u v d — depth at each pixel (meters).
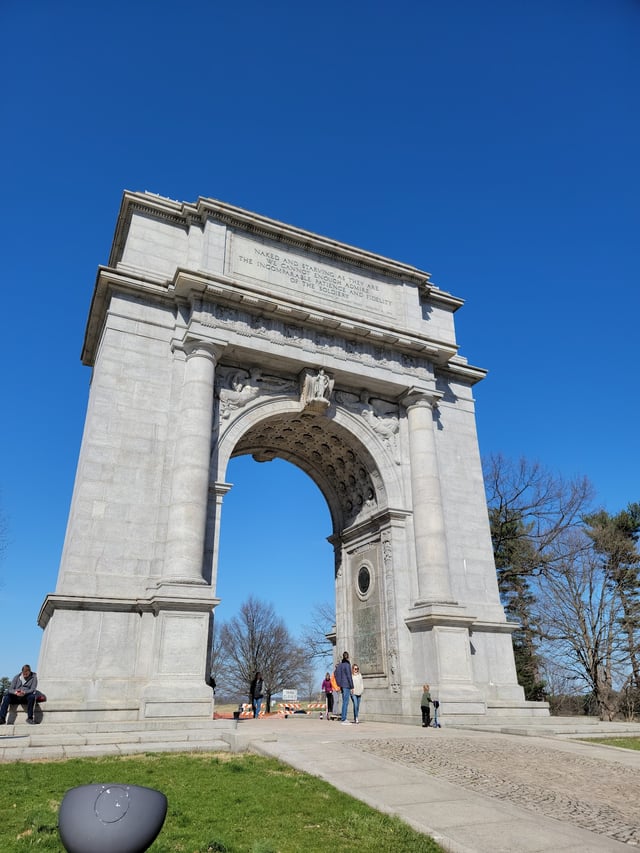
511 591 48.59
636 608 43.78
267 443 29.59
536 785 10.88
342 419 26.86
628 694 43.41
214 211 26.47
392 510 26.05
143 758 12.59
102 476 21.27
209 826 8.05
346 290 28.92
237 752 13.69
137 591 20.20
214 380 24.30
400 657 23.92
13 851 6.81
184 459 21.56
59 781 10.22
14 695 16.84
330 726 19.81
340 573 30.08
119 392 22.58
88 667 18.58
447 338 31.62
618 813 9.17
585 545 44.47
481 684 24.67
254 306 24.83
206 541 21.78
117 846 4.22
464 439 29.89
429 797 9.54
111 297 23.89
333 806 9.03
